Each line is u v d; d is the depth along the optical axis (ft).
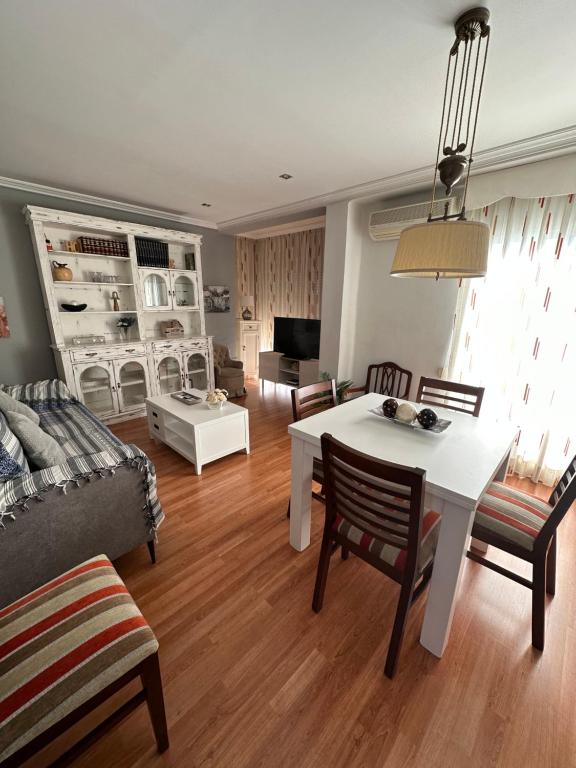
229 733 3.48
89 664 2.77
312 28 4.08
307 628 4.62
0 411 6.06
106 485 4.89
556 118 5.98
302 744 3.41
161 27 4.07
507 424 5.79
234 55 4.55
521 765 3.27
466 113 5.91
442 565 3.96
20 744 2.39
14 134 6.81
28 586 4.33
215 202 11.64
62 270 10.52
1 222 9.99
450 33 4.15
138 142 7.16
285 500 7.55
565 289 7.64
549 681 4.01
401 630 3.85
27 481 4.34
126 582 5.33
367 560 4.19
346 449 3.61
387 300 11.10
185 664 4.14
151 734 3.48
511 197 8.13
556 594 5.28
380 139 6.95
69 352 10.53
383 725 3.56
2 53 4.47
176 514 7.02
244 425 9.32
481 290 8.93
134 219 12.72
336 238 11.21
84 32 4.13
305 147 7.34
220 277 16.69
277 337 16.60
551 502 4.98
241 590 5.21
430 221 3.97
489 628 4.69
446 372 10.03
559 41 4.18
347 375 12.45
